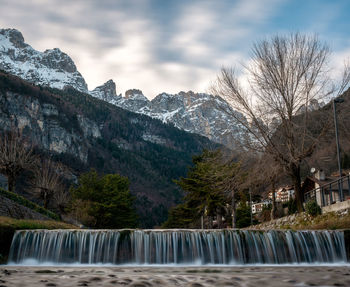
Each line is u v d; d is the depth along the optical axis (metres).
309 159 29.66
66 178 129.12
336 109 28.17
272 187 35.34
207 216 53.50
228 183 32.38
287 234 17.48
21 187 50.94
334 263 17.11
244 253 17.20
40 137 178.62
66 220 41.91
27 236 18.14
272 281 8.97
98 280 9.00
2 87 171.75
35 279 9.16
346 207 23.19
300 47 29.38
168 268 14.75
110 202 62.53
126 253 17.41
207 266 15.88
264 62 29.73
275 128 28.83
